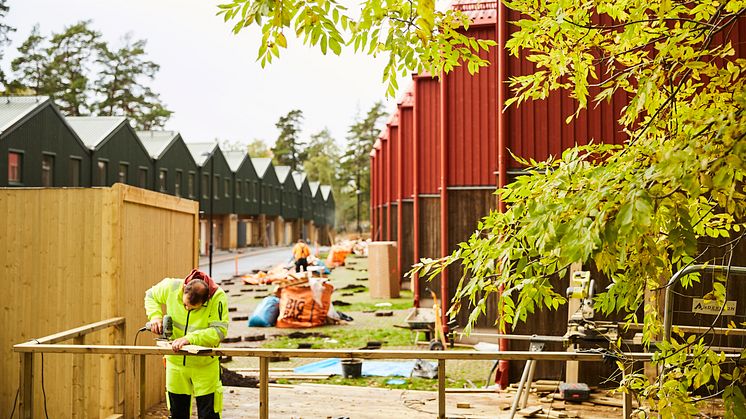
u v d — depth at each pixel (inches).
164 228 328.8
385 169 1406.3
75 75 2925.7
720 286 150.3
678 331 164.2
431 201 715.4
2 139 1099.3
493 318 511.5
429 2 136.9
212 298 229.9
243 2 123.6
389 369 454.3
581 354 190.9
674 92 130.7
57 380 276.1
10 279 284.5
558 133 378.3
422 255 711.7
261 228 2733.8
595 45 147.3
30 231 284.0
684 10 133.0
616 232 99.2
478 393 349.4
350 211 4333.2
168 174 1788.9
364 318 724.7
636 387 153.6
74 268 279.4
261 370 209.3
